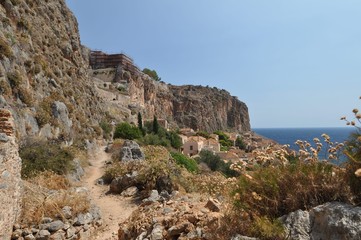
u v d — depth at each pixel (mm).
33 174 13500
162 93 124000
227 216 4105
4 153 7355
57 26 38750
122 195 13672
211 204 5605
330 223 2844
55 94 26172
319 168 3518
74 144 24844
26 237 7457
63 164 15930
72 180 15812
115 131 42469
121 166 17250
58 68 32031
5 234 7023
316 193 3373
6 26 20906
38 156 15250
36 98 22094
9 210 7305
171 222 5434
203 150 57188
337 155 3381
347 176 3191
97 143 33281
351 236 2617
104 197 13602
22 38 23969
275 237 3078
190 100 137125
